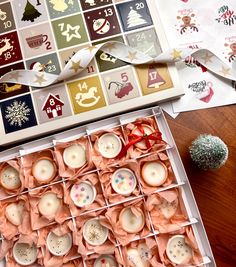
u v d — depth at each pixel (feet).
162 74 1.40
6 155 1.32
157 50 1.43
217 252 1.32
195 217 1.25
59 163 1.29
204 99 1.42
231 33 1.48
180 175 1.28
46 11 1.47
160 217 1.27
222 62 1.43
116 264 1.25
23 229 1.27
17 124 1.39
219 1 1.49
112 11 1.46
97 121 1.38
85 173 1.29
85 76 1.41
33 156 1.32
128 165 1.29
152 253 1.25
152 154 1.28
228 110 1.41
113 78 1.40
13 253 1.27
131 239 1.25
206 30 1.49
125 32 1.44
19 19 1.47
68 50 1.44
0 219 1.28
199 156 1.26
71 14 1.46
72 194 1.29
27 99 1.40
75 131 1.32
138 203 1.27
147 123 1.33
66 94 1.40
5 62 1.44
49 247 1.26
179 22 1.50
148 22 1.45
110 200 1.27
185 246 1.25
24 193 1.29
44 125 1.38
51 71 1.42
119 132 1.32
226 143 1.39
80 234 1.25
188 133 1.40
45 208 1.28
